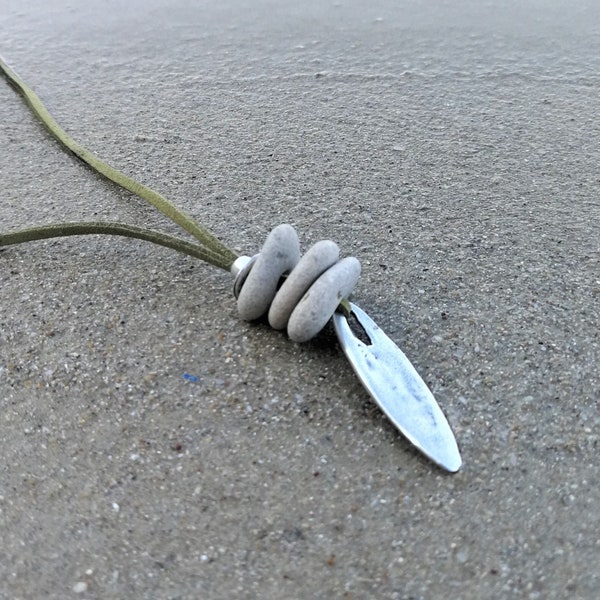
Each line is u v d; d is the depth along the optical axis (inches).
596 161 7.8
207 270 6.3
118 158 7.9
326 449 4.8
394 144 8.1
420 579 4.1
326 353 5.4
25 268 6.3
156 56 10.3
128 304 5.9
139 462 4.8
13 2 12.4
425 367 5.3
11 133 8.4
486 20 11.4
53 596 4.1
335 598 4.0
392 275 6.2
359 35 10.9
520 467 4.7
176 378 5.3
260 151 8.0
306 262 5.0
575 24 11.2
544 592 4.1
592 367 5.3
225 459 4.8
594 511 4.4
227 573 4.2
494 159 7.8
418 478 4.6
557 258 6.4
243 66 10.0
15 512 4.5
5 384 5.3
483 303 5.9
